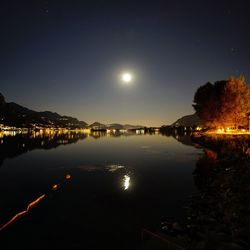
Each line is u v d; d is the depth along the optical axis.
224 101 85.25
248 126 92.06
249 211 16.39
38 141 113.62
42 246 15.61
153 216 19.47
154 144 89.69
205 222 16.98
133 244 15.41
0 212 21.28
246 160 30.47
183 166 41.84
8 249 15.36
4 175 36.78
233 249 12.01
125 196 25.22
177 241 13.30
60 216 20.23
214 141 63.53
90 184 30.67
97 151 68.38
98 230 17.50
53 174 37.28
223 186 24.23
